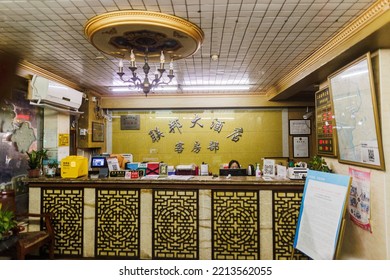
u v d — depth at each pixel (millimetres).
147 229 3238
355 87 2717
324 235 2430
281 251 3098
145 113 6285
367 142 2570
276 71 4129
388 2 1976
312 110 6074
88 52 3266
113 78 4488
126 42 2711
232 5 2188
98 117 5840
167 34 2492
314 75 3582
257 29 2623
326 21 2453
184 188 3207
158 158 6238
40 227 3371
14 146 3885
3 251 2664
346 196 2330
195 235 3188
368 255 2664
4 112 3699
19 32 2705
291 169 3213
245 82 4918
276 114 6160
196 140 6227
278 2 2143
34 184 3373
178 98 6066
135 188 3264
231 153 6184
